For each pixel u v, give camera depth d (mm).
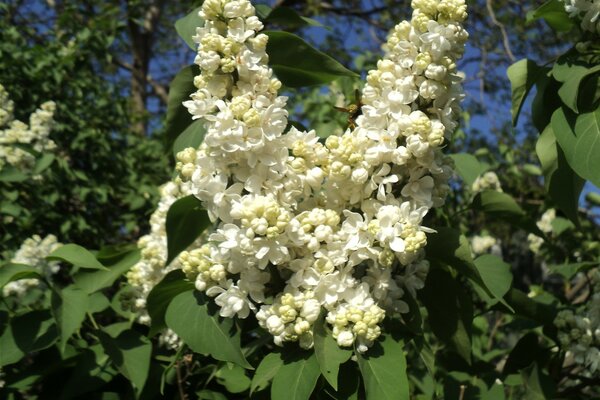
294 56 424
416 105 357
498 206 459
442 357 517
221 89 358
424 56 346
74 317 391
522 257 1240
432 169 350
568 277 566
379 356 337
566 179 405
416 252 344
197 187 348
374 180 346
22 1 1738
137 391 418
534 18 440
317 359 323
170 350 494
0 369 436
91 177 1102
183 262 373
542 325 515
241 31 355
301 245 340
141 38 2008
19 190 895
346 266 346
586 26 409
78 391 416
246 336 486
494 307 493
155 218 528
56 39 1265
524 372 457
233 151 333
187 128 418
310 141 352
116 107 1278
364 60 941
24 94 1078
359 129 351
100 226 1097
